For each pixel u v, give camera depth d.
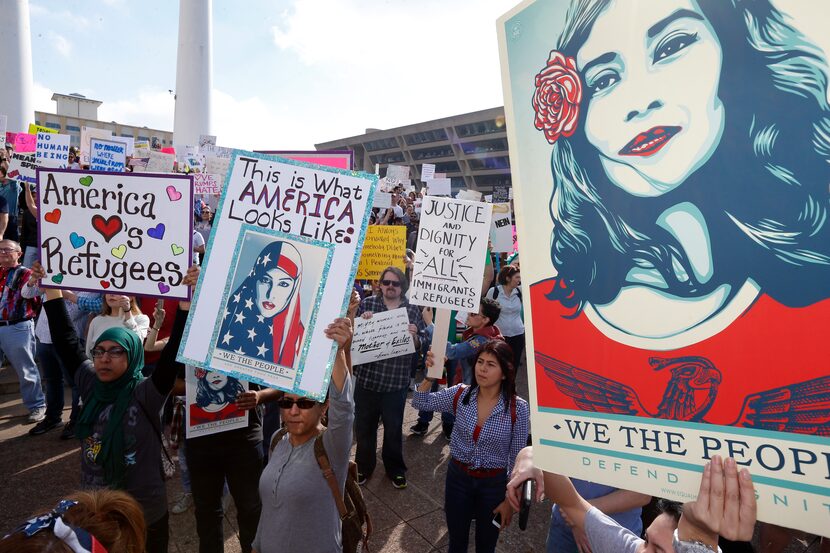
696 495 0.97
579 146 1.12
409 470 5.01
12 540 1.12
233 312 2.22
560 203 1.15
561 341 1.15
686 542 1.04
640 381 1.04
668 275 1.01
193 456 3.14
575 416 1.13
